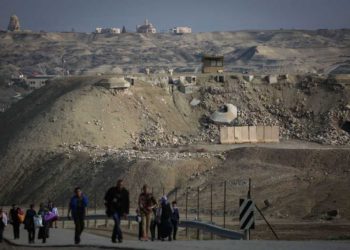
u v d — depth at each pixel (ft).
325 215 508.53
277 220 498.28
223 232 362.53
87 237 335.06
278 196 580.30
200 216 540.11
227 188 620.49
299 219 503.61
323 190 580.30
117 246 238.48
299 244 231.09
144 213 281.54
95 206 617.21
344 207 529.86
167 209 289.33
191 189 636.89
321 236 375.25
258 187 614.75
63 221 511.40
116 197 254.88
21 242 317.22
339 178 617.21
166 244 240.53
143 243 250.78
